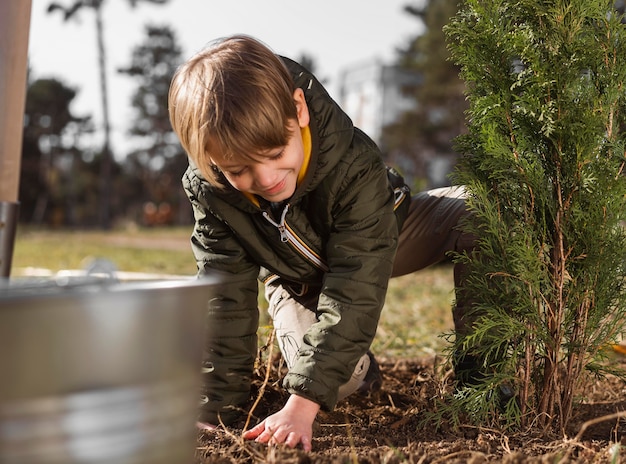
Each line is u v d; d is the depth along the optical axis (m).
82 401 1.23
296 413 2.13
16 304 1.15
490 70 2.33
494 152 2.24
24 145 40.25
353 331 2.21
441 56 33.12
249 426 2.47
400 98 37.84
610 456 2.03
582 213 2.20
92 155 42.25
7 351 1.16
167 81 43.16
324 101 2.22
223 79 1.98
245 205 2.35
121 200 42.69
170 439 1.38
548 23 2.28
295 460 1.90
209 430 2.29
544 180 2.31
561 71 2.22
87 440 1.25
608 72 2.28
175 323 1.36
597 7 2.24
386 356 3.93
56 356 1.20
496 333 2.41
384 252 2.30
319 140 2.20
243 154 1.96
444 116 34.88
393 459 1.94
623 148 2.27
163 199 42.09
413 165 36.75
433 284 8.73
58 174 41.62
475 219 2.46
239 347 2.55
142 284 1.35
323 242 2.46
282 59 2.31
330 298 2.25
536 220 2.34
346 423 2.51
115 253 14.75
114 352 1.26
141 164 43.31
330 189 2.27
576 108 2.21
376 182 2.33
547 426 2.30
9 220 2.12
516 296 2.31
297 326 2.63
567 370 2.35
